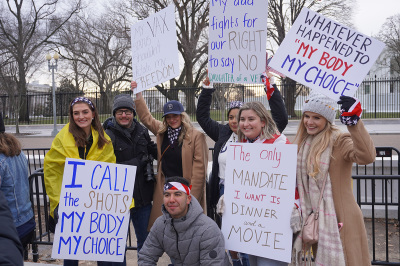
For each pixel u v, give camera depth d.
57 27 30.41
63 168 3.11
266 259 2.73
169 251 2.81
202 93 3.68
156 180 3.72
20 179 3.03
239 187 2.79
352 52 2.68
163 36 3.56
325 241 2.50
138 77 3.73
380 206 6.16
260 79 3.28
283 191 2.64
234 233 2.78
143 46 3.71
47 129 24.66
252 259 2.91
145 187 3.62
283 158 2.65
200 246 2.72
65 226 2.92
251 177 2.75
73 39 30.30
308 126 2.69
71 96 25.33
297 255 2.60
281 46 2.86
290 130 17.55
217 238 2.72
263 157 2.71
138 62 3.74
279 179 2.66
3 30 27.34
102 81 28.78
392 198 5.88
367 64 2.65
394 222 5.89
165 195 2.71
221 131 3.57
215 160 3.48
